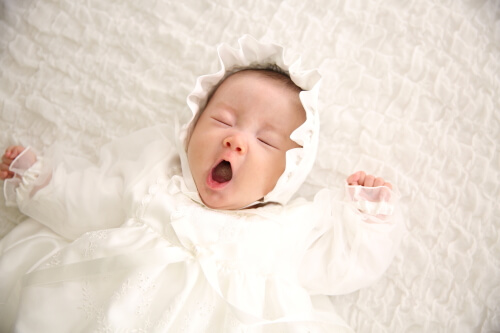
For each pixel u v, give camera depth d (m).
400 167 1.45
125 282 1.13
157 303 1.14
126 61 1.55
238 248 1.21
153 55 1.55
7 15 1.55
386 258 1.32
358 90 1.49
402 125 1.46
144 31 1.55
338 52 1.50
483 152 1.42
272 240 1.26
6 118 1.52
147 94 1.53
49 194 1.33
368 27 1.50
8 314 1.19
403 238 1.42
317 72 1.27
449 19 1.46
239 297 1.17
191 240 1.20
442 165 1.44
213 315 1.16
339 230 1.33
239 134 1.25
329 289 1.33
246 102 1.30
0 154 1.50
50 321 1.12
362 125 1.47
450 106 1.45
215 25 1.54
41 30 1.55
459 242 1.40
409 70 1.47
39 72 1.54
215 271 1.18
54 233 1.38
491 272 1.38
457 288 1.38
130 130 1.53
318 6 1.52
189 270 1.17
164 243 1.21
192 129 1.38
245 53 1.37
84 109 1.54
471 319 1.36
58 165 1.38
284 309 1.18
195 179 1.30
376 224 1.31
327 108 1.48
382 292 1.41
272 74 1.37
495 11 1.45
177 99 1.53
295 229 1.30
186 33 1.54
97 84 1.54
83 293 1.14
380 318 1.38
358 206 1.32
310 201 1.46
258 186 1.28
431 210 1.42
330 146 1.48
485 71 1.44
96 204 1.34
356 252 1.31
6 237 1.37
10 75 1.54
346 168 1.47
